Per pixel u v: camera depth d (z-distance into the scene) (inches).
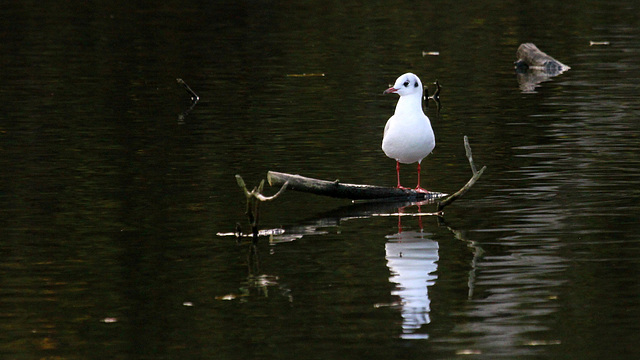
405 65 1134.4
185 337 354.0
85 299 393.4
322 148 698.2
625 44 1258.0
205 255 451.2
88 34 1369.3
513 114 831.7
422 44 1289.4
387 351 339.0
